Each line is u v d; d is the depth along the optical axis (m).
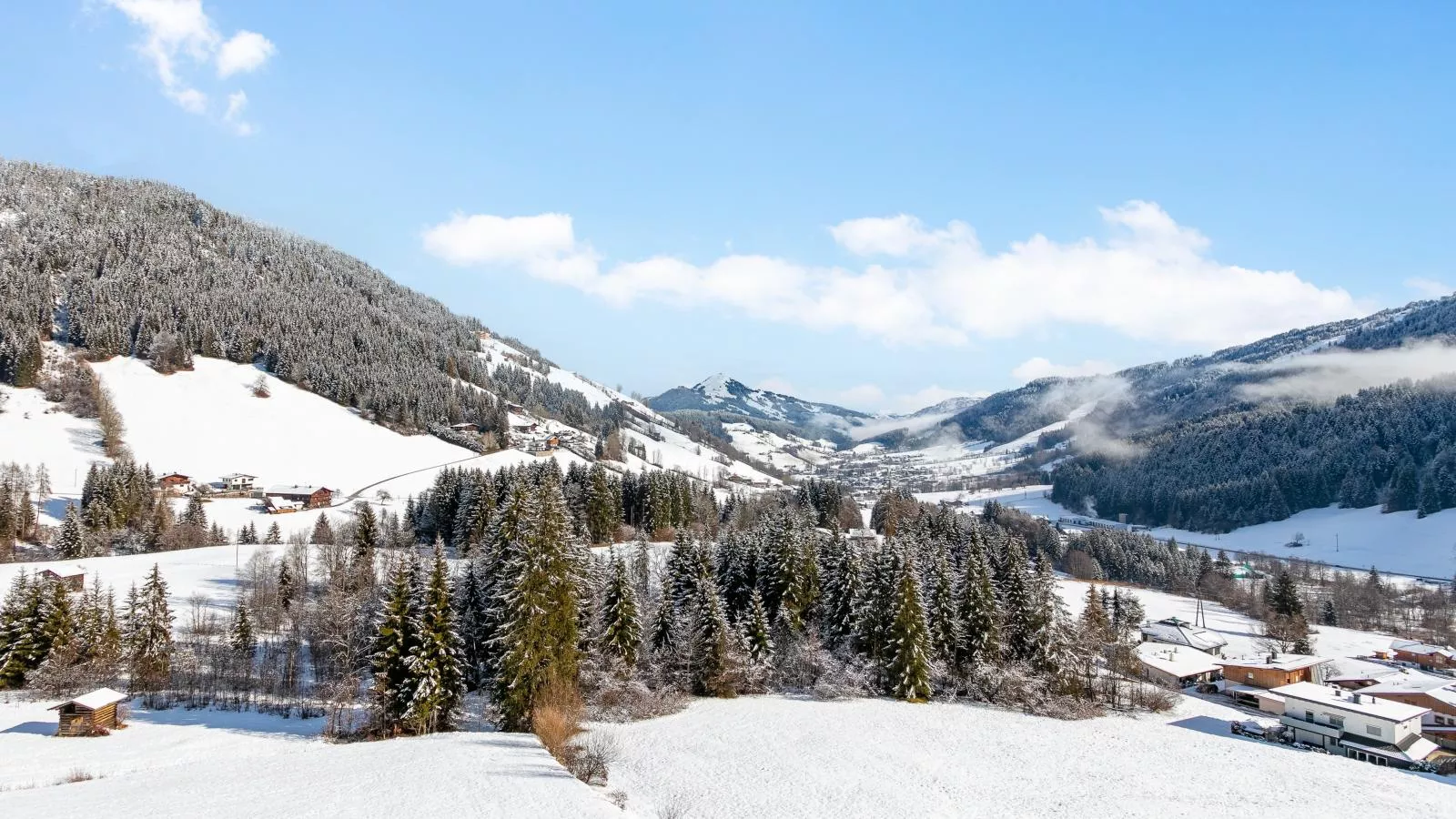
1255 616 151.75
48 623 75.06
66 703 60.72
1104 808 53.03
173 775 49.44
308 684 77.75
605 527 138.62
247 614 82.75
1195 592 172.75
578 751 56.75
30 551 125.50
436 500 146.12
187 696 72.88
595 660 74.19
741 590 95.50
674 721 71.12
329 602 85.88
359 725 64.81
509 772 48.66
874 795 53.84
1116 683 84.00
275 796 43.38
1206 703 87.69
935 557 96.44
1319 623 153.38
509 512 81.69
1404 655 116.69
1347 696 75.81
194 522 144.12
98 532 133.62
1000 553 111.94
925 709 77.31
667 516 155.62
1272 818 51.81
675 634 83.25
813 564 95.88
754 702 78.88
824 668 82.88
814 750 63.06
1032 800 54.25
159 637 75.31
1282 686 82.12
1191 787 57.44
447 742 57.62
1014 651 84.44
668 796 52.25
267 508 167.88
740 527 155.00
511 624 63.47
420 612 64.31
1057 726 73.50
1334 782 59.31
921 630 81.50
